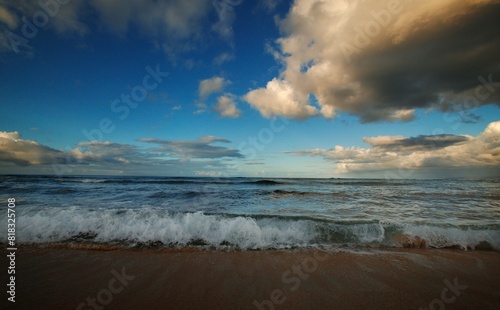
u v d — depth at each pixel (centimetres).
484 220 677
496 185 2634
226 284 313
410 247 482
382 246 483
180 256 419
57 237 504
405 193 1617
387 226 558
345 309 255
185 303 265
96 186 2005
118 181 2831
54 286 302
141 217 593
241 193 1605
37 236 504
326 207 973
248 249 461
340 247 472
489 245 488
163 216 602
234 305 261
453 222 636
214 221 562
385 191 1817
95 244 472
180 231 527
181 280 324
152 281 320
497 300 275
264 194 1563
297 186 2569
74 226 545
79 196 1248
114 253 429
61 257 406
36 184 2064
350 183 3312
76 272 347
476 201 1167
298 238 519
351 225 557
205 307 257
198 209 886
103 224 555
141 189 1780
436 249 466
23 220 557
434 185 2705
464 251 454
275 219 586
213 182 3009
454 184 2928
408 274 348
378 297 281
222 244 485
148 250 448
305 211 862
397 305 264
